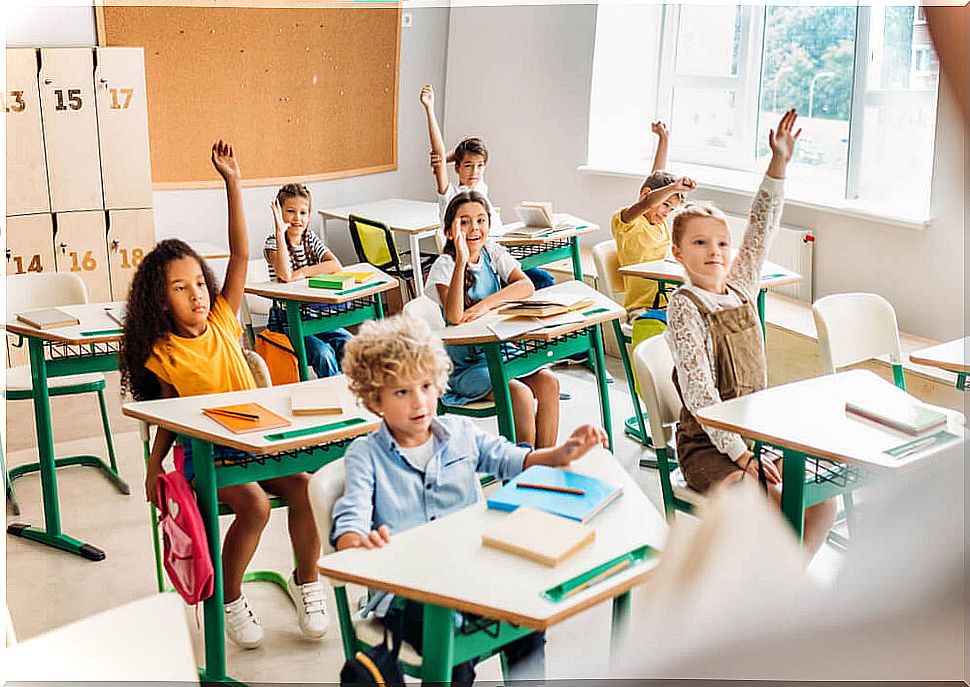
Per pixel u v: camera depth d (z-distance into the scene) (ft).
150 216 16.25
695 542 1.02
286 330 13.87
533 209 16.93
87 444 14.38
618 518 6.57
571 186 20.65
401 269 19.26
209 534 8.46
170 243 9.59
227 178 10.18
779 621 0.90
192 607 10.18
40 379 11.21
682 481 9.42
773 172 10.12
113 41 17.48
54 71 15.23
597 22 19.72
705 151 19.84
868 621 0.85
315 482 7.05
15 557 11.20
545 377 12.38
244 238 10.32
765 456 9.45
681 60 20.11
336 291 13.09
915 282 14.78
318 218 20.86
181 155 18.84
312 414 8.76
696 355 9.27
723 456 9.02
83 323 11.48
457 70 22.11
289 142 20.06
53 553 11.30
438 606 5.81
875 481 0.93
